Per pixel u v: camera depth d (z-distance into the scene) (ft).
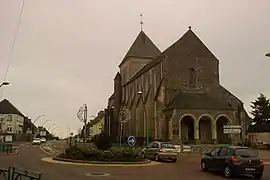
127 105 241.14
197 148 142.82
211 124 165.07
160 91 180.75
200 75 184.55
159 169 72.13
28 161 91.20
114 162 83.66
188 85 181.57
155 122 183.11
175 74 181.57
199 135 166.81
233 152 60.13
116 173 63.36
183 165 82.94
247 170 58.34
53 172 63.67
